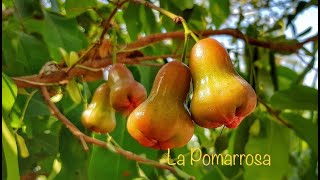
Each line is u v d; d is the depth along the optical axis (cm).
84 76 58
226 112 35
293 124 68
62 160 59
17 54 59
